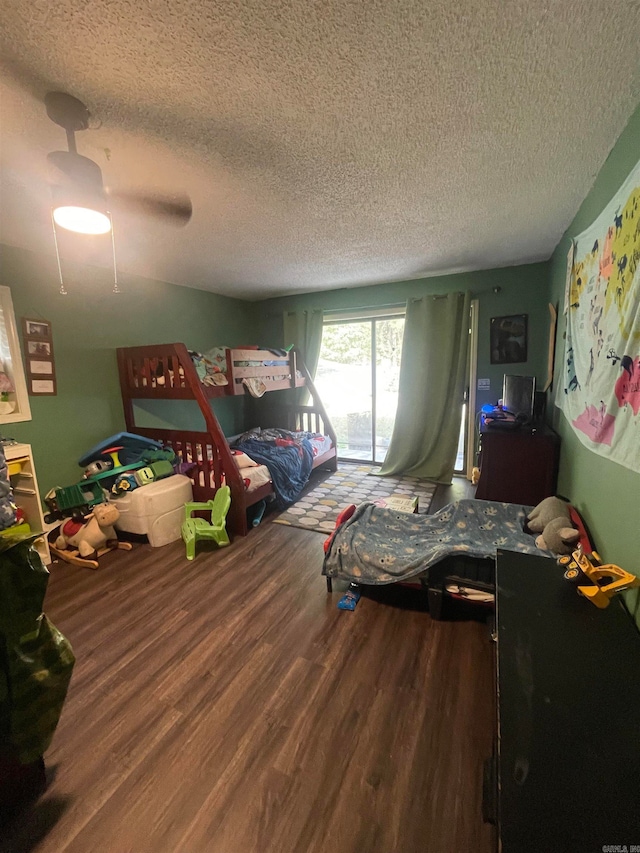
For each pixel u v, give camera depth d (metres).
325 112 1.30
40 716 1.02
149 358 3.10
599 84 1.18
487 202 2.09
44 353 2.74
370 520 2.35
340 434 5.05
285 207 2.08
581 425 1.90
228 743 1.33
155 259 2.96
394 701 1.48
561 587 1.32
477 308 3.79
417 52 1.05
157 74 1.10
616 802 0.68
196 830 1.08
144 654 1.75
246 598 2.15
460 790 1.16
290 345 4.57
